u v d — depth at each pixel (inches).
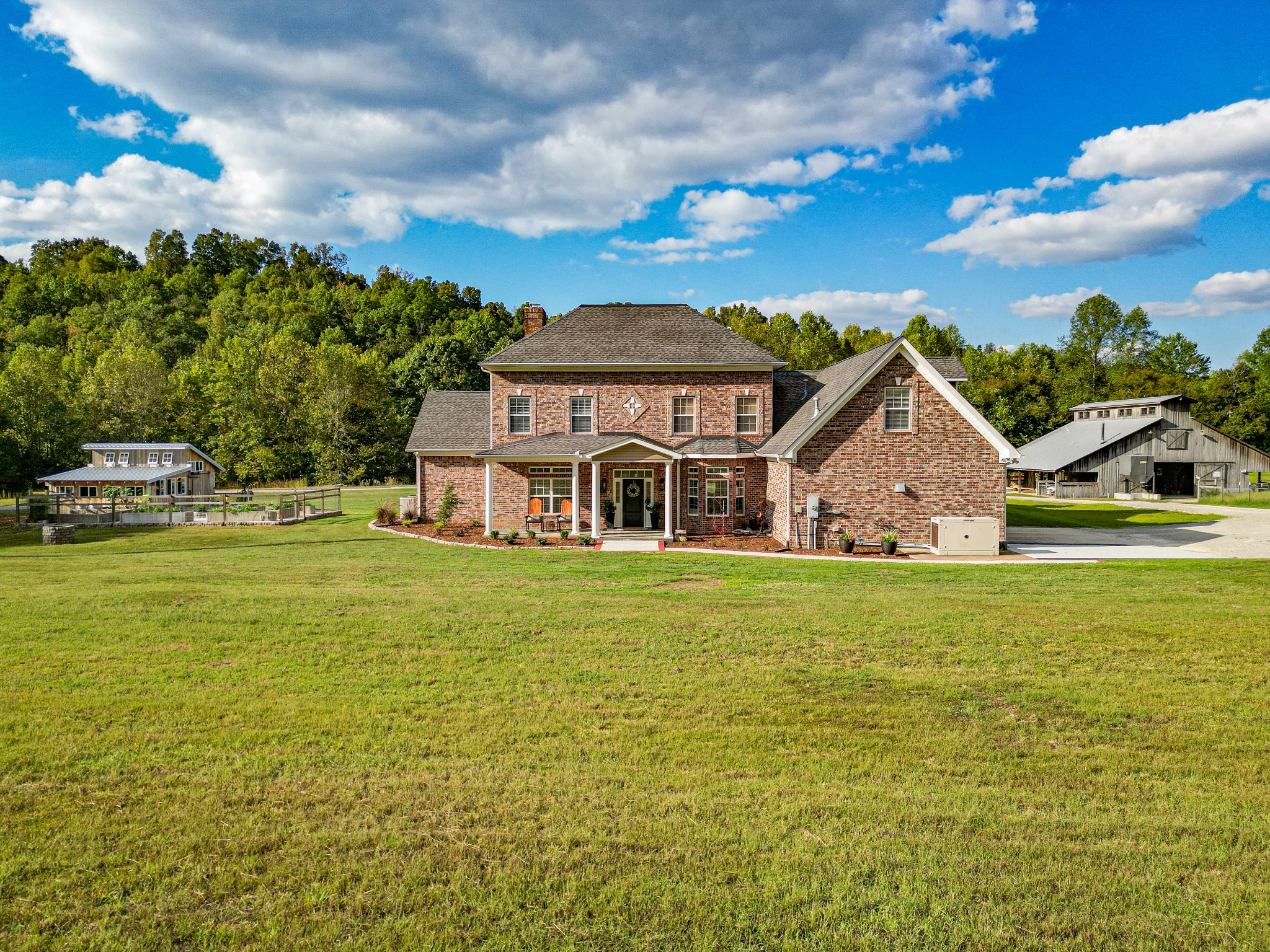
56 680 369.1
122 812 235.0
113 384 2699.3
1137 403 2289.6
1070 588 656.4
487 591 644.1
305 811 236.7
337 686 361.4
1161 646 429.7
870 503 1012.5
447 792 249.8
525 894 193.5
